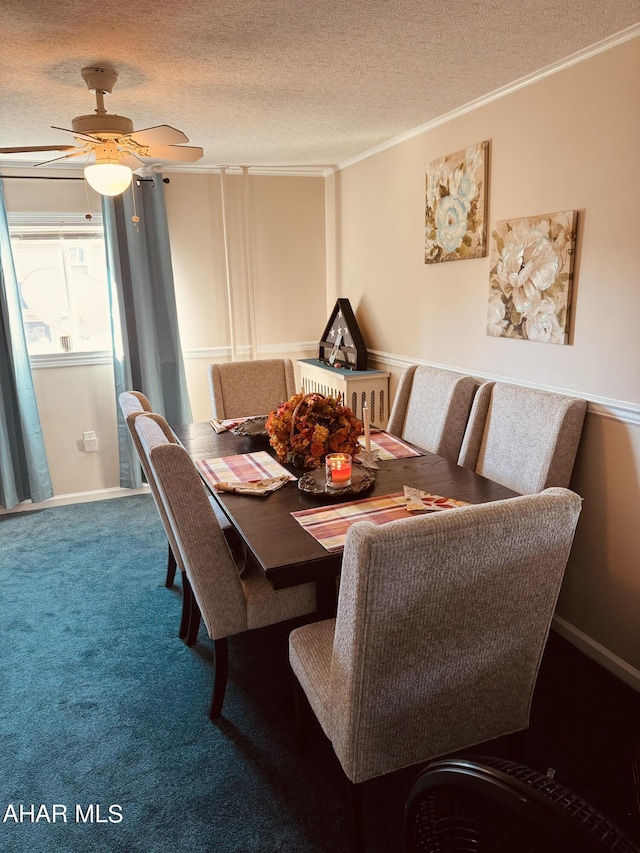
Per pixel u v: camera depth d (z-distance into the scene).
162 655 2.51
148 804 1.76
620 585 2.31
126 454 4.40
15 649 2.56
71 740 2.02
